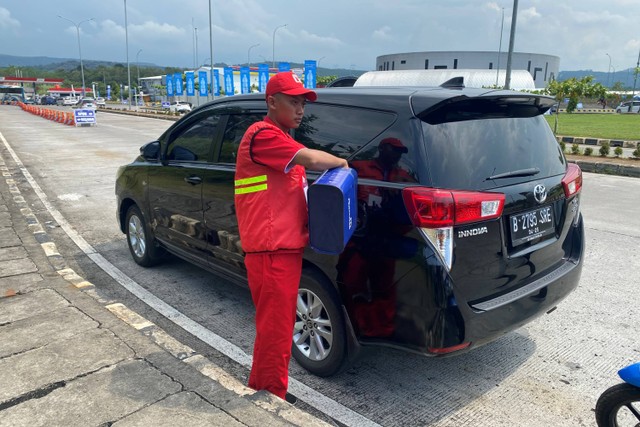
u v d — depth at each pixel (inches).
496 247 111.6
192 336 154.1
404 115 110.5
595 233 269.4
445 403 120.8
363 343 115.6
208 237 161.9
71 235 265.4
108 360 119.6
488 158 114.0
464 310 104.7
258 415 98.3
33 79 5260.8
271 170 96.3
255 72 2410.2
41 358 120.9
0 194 344.8
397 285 106.3
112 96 5049.2
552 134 139.2
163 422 96.9
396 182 107.6
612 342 152.1
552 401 122.1
